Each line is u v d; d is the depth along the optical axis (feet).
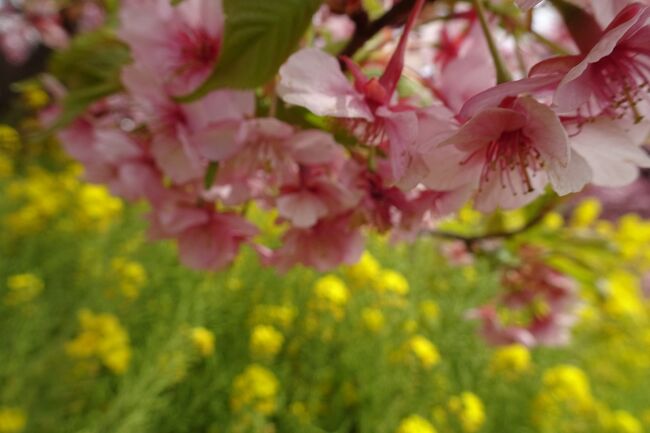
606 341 1.93
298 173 0.38
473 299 1.70
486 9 0.38
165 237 0.48
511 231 0.60
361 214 0.37
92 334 1.12
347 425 1.29
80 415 1.15
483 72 0.34
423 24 0.40
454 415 1.37
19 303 1.24
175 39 0.37
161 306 1.42
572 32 0.30
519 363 1.40
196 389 1.25
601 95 0.29
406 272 1.66
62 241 1.59
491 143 0.30
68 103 0.45
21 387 1.08
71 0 1.60
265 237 1.35
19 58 2.48
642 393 1.92
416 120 0.28
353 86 0.32
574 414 1.51
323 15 0.45
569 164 0.29
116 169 0.49
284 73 0.29
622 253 0.67
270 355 1.28
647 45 0.29
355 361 1.39
